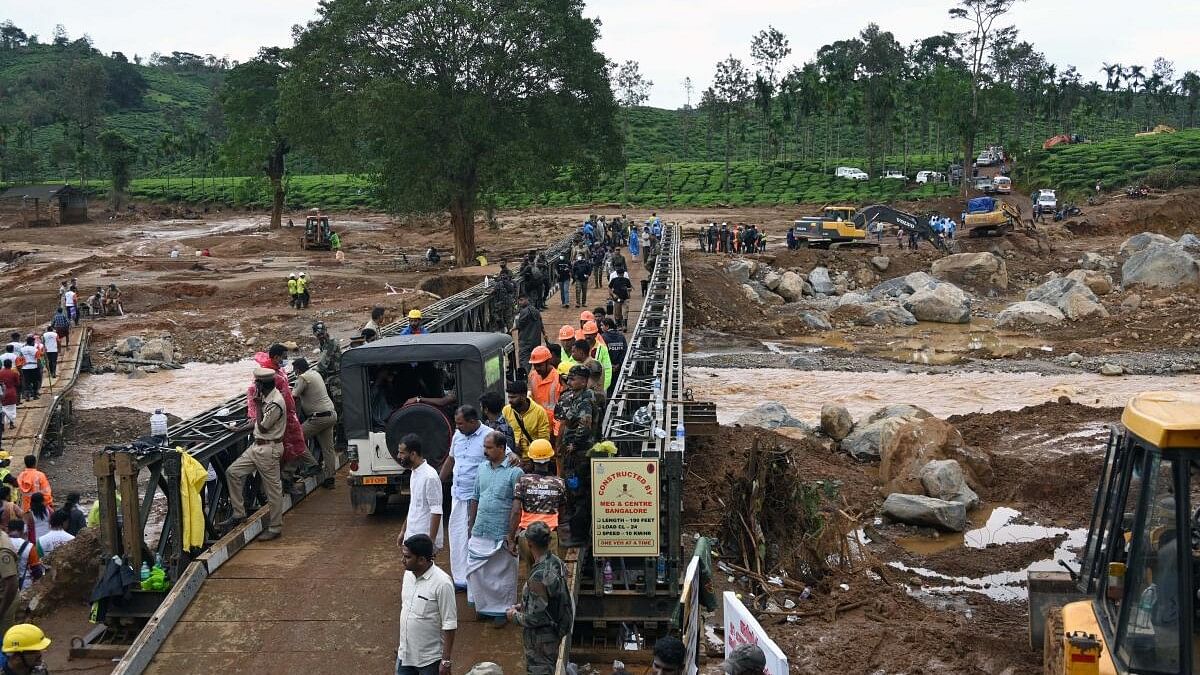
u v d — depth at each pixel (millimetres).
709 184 112562
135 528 10414
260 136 79812
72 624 11344
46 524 13828
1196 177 91438
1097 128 154125
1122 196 83688
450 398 11602
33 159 134500
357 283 46969
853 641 11531
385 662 8891
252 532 11492
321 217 66125
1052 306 40188
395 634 9344
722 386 29406
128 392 29094
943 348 35062
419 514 9461
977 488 18031
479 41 46406
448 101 46938
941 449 18219
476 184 50906
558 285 36312
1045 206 74125
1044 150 110875
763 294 45625
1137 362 31188
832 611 12492
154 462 10734
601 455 10359
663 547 10500
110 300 40750
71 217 92125
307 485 13289
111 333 36156
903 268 51531
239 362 33500
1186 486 6543
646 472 10164
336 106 46844
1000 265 48625
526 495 9242
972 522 16656
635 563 10688
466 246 52031
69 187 91500
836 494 17391
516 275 31344
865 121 119000
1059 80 137875
